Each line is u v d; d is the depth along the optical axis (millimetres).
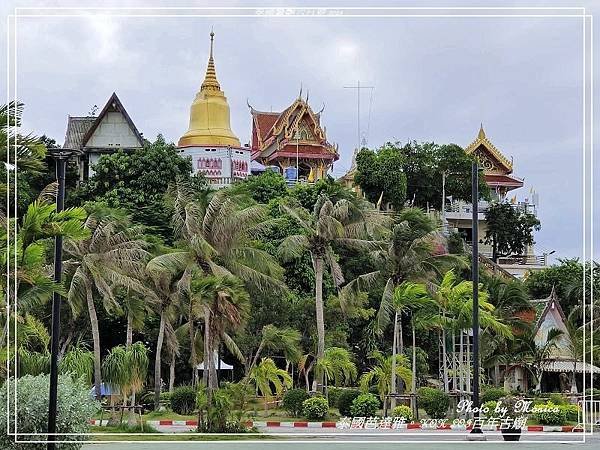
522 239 86125
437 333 57969
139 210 58656
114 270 41281
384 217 47656
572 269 67750
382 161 77562
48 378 21016
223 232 41250
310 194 63750
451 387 52625
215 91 82812
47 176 66875
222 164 80062
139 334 53938
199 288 33125
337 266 47094
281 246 46219
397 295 40969
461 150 83875
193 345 36094
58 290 19625
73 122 78000
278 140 92188
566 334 52312
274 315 50906
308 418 40594
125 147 72688
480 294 42875
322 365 43500
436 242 47719
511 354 51094
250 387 42125
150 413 43125
